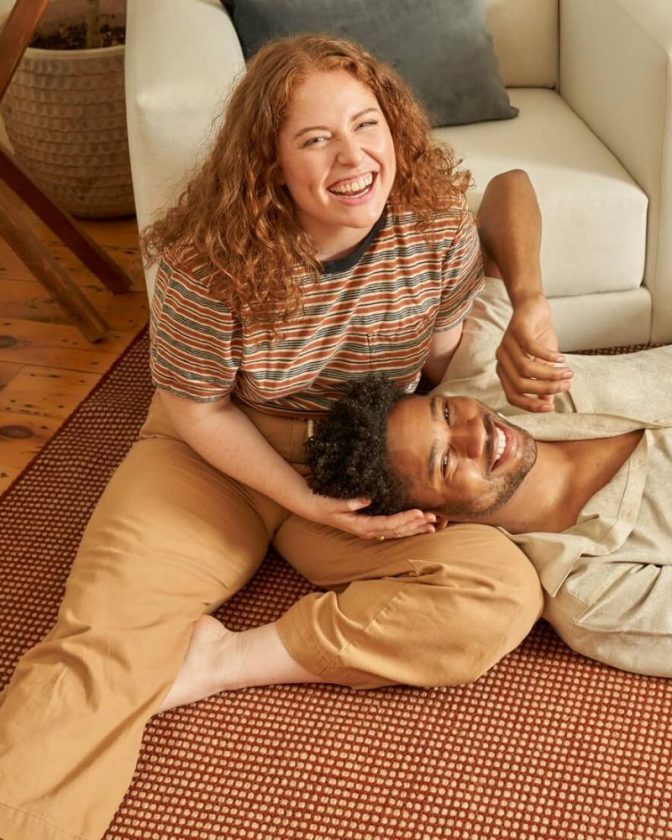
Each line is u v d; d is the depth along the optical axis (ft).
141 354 7.72
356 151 4.46
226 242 4.71
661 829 4.57
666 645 5.10
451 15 7.00
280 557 6.10
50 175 9.10
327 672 5.16
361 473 5.08
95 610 5.00
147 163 5.88
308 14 6.88
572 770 4.84
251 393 5.40
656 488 5.34
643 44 6.19
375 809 4.74
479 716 5.11
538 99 7.61
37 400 7.38
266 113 4.48
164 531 5.34
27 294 8.48
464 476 5.14
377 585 5.17
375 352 5.39
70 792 4.54
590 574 5.12
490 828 4.63
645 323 6.98
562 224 6.50
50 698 4.70
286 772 4.93
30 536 6.29
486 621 4.99
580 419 5.61
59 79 8.42
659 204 6.49
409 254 5.12
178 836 4.69
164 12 6.72
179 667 5.13
